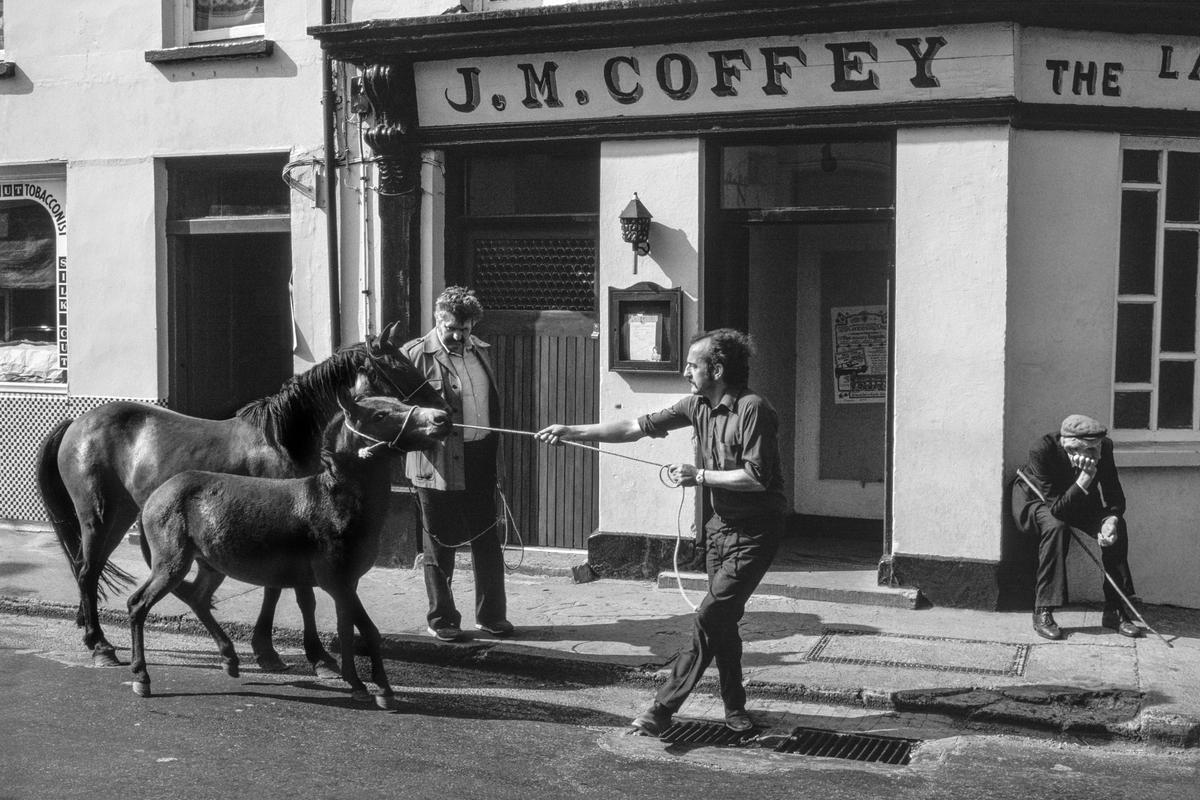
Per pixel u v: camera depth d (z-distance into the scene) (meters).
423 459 7.34
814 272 10.19
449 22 8.78
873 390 10.02
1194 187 8.54
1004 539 8.02
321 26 9.16
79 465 7.18
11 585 8.85
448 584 7.44
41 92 10.74
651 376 8.82
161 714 6.18
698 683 6.79
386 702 6.37
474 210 9.71
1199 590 8.48
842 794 5.31
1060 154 8.12
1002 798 5.29
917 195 8.10
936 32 7.86
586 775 5.48
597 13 8.41
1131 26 7.90
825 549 9.68
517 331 9.42
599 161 9.21
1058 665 6.86
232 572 6.34
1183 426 8.62
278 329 11.41
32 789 5.12
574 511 9.34
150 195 10.40
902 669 6.82
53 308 11.21
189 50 10.05
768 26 8.09
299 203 9.81
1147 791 5.40
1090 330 8.23
